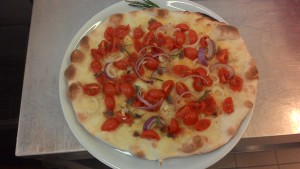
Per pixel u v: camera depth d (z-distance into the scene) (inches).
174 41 14.7
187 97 13.6
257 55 15.7
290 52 15.8
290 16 16.8
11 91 22.2
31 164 19.5
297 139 14.5
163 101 13.5
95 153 12.5
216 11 16.8
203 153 12.5
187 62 14.4
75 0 17.2
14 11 20.9
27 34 22.3
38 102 14.5
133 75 14.0
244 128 12.9
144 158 12.5
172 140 12.7
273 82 15.0
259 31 16.3
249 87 13.7
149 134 12.6
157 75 14.1
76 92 13.4
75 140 13.7
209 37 14.9
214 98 13.6
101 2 17.2
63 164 17.1
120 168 12.3
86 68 14.2
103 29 15.0
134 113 13.3
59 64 15.6
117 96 13.7
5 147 20.0
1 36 22.0
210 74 14.1
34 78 15.1
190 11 15.5
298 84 15.0
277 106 14.5
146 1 15.6
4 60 22.8
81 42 14.6
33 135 13.8
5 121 20.7
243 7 17.0
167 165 12.4
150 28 15.0
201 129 12.9
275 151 24.6
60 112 14.4
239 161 24.7
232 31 14.8
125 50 14.5
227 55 14.5
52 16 16.7
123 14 15.2
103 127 12.8
